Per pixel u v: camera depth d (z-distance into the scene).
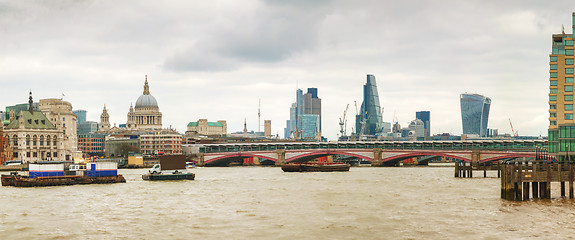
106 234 88.62
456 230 88.94
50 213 110.12
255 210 111.81
